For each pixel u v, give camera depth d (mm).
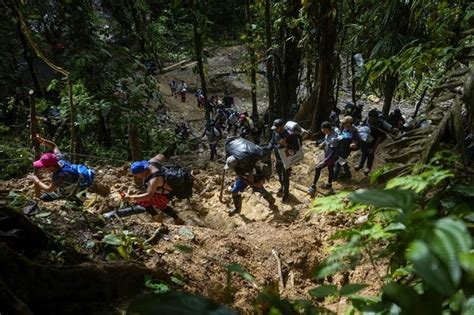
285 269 4457
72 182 4816
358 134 7410
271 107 11367
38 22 12391
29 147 9359
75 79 10336
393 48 7996
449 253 939
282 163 6965
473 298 1210
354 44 10250
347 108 11078
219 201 7391
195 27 11102
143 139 11711
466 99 2406
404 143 2980
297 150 6793
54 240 3301
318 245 4949
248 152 6395
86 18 10430
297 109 11461
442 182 2217
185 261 4027
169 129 14922
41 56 6234
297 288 4156
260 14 11953
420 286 1748
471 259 1051
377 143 7656
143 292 3041
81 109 9328
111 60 11117
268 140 12289
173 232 4656
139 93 11195
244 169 6430
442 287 894
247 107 20094
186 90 20938
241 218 6777
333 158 6938
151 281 3197
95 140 11352
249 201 7219
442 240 970
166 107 19219
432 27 4332
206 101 11680
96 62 10617
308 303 1532
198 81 22047
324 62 9805
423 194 2205
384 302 1467
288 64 11539
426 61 3098
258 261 4531
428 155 2477
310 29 9992
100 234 3896
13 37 12344
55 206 4332
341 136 6902
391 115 9508
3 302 2094
